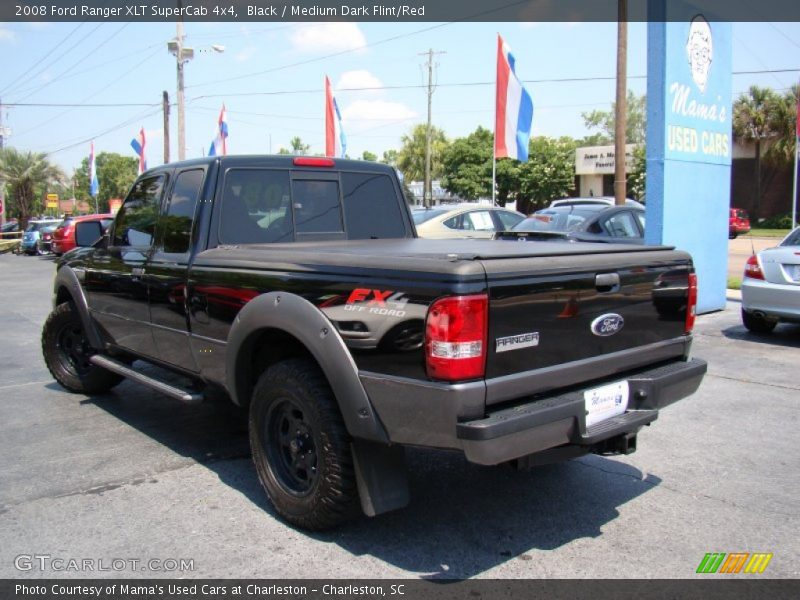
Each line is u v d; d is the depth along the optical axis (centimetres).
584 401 316
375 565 323
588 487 416
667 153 930
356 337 312
